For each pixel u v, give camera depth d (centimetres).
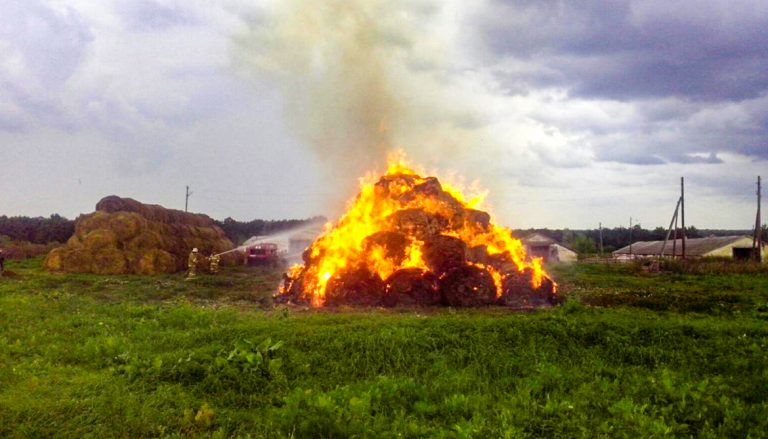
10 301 2152
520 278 2500
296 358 1258
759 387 1043
